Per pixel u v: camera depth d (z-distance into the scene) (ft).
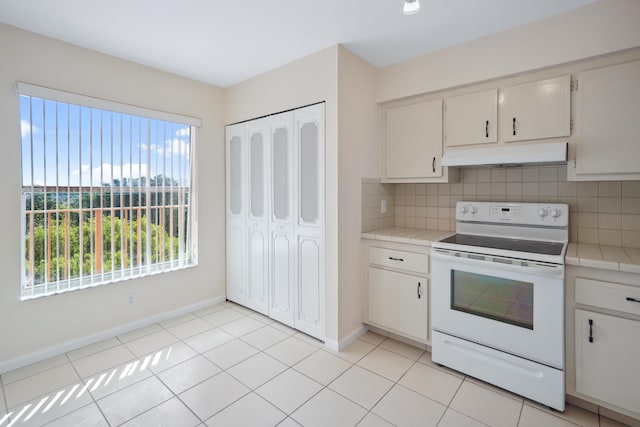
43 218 7.34
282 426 5.44
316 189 8.19
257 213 9.93
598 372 5.49
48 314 7.49
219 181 10.90
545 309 5.80
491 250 6.40
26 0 5.86
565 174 7.33
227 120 10.83
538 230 7.41
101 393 6.25
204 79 10.01
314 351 7.90
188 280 10.19
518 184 7.95
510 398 6.18
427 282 7.57
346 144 7.93
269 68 9.09
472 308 6.74
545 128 6.68
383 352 7.89
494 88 7.32
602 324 5.41
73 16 6.43
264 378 6.78
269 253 9.60
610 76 5.99
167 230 9.61
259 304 10.07
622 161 5.94
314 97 8.09
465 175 8.77
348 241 8.16
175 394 6.24
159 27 6.88
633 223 6.60
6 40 6.73
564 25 6.23
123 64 8.46
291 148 8.74
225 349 7.97
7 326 6.96
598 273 5.50
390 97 8.75
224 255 11.20
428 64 8.05
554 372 5.74
